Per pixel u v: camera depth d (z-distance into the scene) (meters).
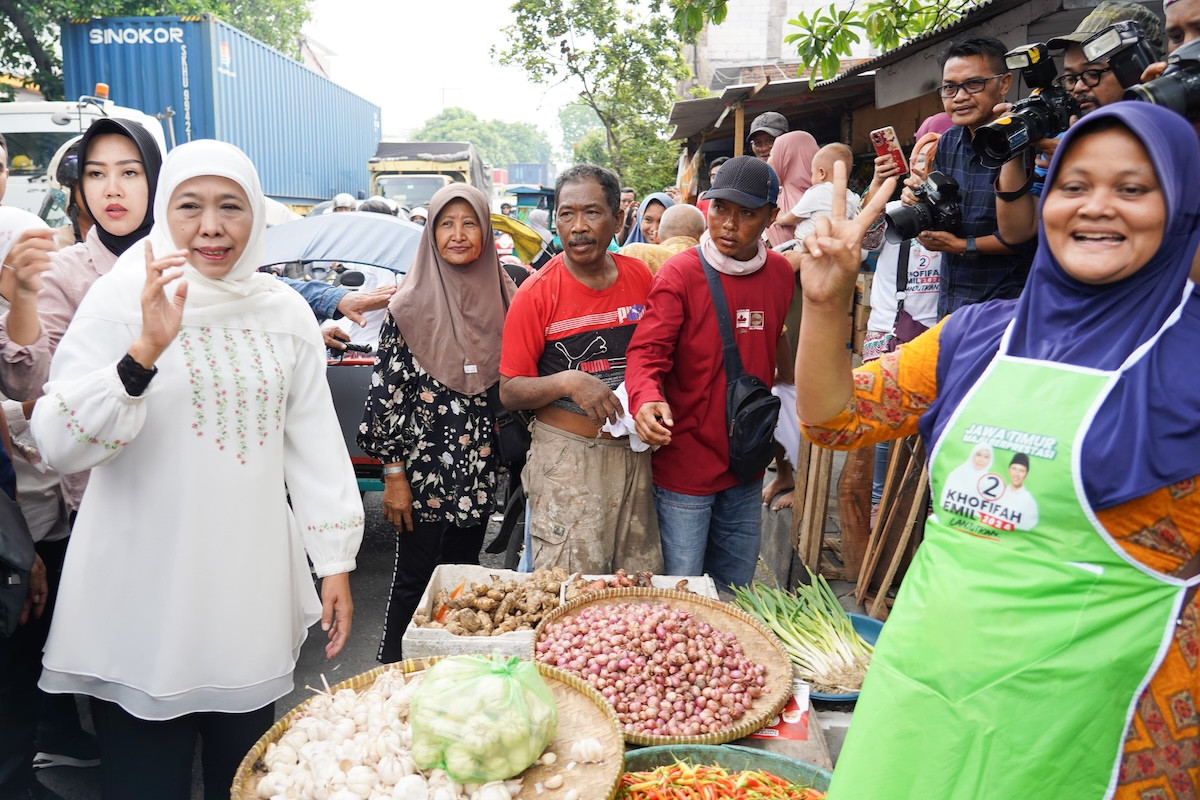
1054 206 1.48
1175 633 1.42
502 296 3.52
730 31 21.59
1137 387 1.40
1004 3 4.55
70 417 1.91
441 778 2.00
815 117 10.62
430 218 3.33
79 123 8.28
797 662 2.81
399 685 2.34
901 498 3.73
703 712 2.39
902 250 3.94
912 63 5.77
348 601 2.41
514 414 3.53
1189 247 1.42
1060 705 1.43
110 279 2.12
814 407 1.76
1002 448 1.50
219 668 2.15
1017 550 1.48
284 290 2.32
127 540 2.10
